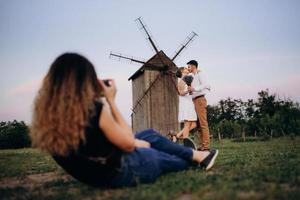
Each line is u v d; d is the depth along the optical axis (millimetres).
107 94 3533
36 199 3525
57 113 3201
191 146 5465
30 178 5691
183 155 4453
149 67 21516
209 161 4609
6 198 3768
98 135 3330
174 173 4445
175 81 21766
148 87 21094
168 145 4355
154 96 21203
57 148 3232
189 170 4637
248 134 42812
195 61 9656
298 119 34469
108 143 3426
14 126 41812
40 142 3273
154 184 3699
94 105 3270
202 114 9445
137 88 22297
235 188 3340
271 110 46875
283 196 2818
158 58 21766
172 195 3092
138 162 3734
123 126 3502
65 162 3479
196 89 9523
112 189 3729
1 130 41562
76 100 3211
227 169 5008
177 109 21656
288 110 35750
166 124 21266
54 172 6500
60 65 3334
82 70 3316
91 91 3289
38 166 7887
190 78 9523
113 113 3521
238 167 5164
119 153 3512
